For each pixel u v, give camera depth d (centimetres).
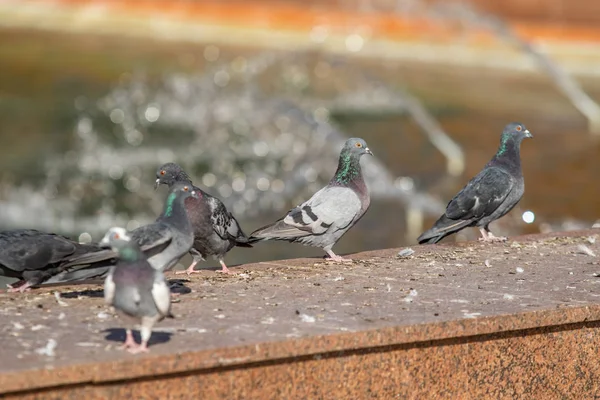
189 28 3544
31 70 2802
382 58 3225
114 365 561
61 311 684
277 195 1767
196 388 591
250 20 3628
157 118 2356
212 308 693
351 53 3278
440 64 3152
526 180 1819
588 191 1744
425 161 1973
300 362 621
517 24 3519
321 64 3091
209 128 2261
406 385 657
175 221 708
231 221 841
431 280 791
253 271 831
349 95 2655
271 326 642
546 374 705
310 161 2014
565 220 1566
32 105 2402
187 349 584
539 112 2473
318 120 2342
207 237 815
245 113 2412
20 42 3192
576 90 2627
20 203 1664
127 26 3531
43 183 1792
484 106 2534
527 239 970
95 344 597
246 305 703
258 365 609
